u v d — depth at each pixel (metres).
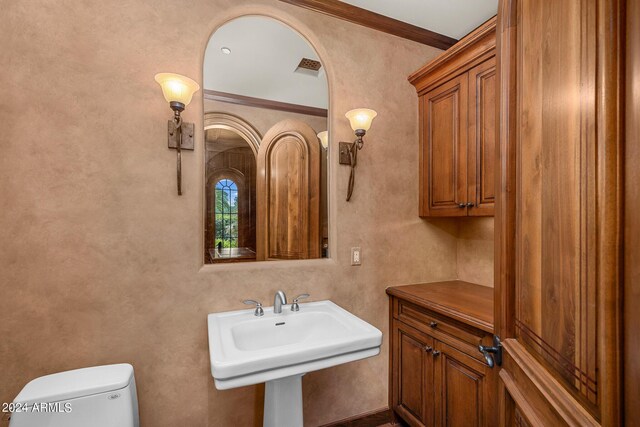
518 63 0.81
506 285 0.85
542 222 0.68
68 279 1.20
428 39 1.96
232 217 1.52
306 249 1.67
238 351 1.01
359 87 1.78
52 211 1.18
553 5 0.64
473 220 1.99
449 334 1.43
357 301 1.76
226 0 1.48
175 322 1.36
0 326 1.12
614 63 0.44
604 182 0.46
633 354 0.41
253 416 1.50
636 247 0.40
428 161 1.88
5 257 1.13
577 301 0.54
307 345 1.06
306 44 1.67
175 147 1.36
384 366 1.83
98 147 1.25
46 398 0.99
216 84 1.50
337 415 1.70
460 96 1.66
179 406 1.36
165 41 1.35
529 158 0.75
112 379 1.10
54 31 1.19
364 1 1.68
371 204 1.81
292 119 1.65
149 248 1.32
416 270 1.95
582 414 0.51
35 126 1.16
